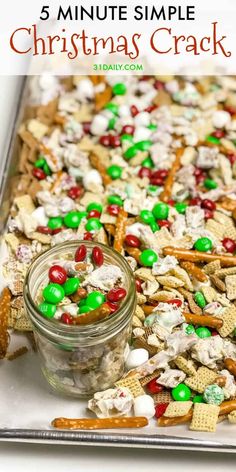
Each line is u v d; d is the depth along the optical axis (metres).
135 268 0.65
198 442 0.54
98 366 0.57
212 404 0.58
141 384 0.60
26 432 0.55
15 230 0.67
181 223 0.67
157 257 0.64
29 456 0.57
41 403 0.59
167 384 0.59
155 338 0.60
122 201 0.70
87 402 0.60
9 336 0.63
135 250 0.65
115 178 0.72
